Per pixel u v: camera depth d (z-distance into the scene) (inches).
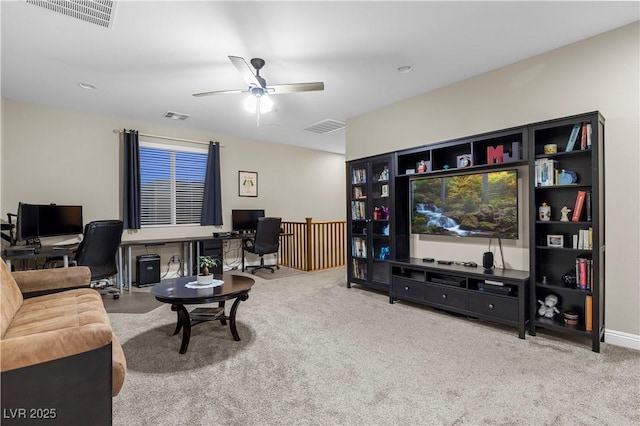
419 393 75.2
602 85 103.1
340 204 317.1
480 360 91.7
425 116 152.9
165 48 109.8
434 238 155.0
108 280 185.8
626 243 99.0
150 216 204.4
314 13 91.0
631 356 92.9
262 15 91.6
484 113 131.7
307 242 237.3
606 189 102.3
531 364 89.0
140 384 79.0
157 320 127.3
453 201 143.3
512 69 123.4
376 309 141.2
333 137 244.8
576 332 100.9
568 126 111.9
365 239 176.4
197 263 208.2
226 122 201.5
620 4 87.9
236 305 107.2
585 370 85.2
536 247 111.7
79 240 176.4
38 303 89.0
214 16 92.0
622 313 100.1
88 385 53.9
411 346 101.6
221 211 230.2
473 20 95.1
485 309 118.5
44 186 166.6
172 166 213.8
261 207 257.0
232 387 77.9
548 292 117.3
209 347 101.1
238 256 244.7
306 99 160.6
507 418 65.8
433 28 99.3
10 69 125.3
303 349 99.6
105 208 185.6
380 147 174.2
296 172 281.1
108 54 113.9
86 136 179.6
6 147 155.8
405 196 164.7
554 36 104.6
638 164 96.9
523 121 120.6
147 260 186.9
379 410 68.8
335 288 181.5
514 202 125.0
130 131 190.1
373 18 93.6
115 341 66.8
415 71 129.7
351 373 84.6
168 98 157.9
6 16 90.7
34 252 132.7
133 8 87.8
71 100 159.9
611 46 101.3
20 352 49.4
